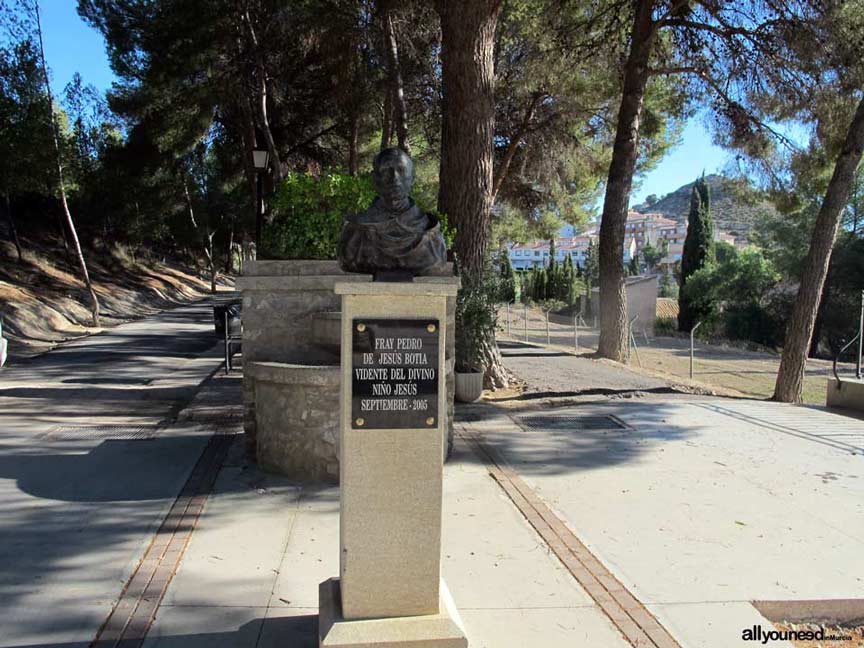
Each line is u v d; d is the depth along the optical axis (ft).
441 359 9.93
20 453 20.77
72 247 102.99
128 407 28.76
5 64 64.80
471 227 33.88
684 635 10.82
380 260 12.34
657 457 21.25
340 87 55.47
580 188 71.41
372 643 9.57
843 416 29.14
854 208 96.68
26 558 13.34
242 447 21.49
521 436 23.82
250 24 55.88
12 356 46.01
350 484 9.85
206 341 57.88
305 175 23.00
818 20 38.37
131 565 13.08
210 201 128.47
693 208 130.41
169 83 60.49
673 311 142.82
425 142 67.46
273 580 12.53
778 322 111.65
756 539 14.74
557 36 49.85
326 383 17.74
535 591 12.21
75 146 79.00
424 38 52.24
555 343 76.64
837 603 11.88
